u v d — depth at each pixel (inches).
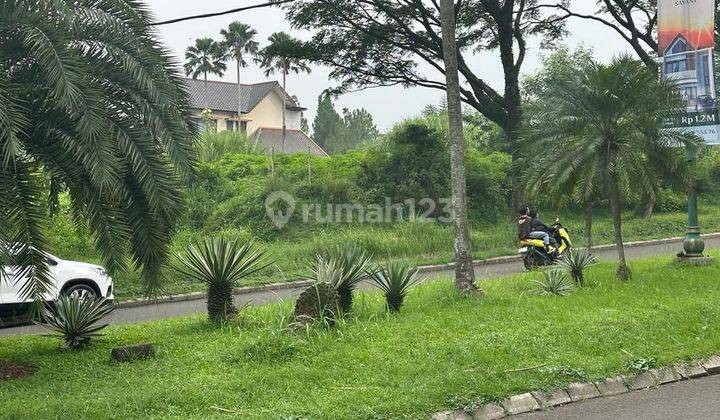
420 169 1029.8
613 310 428.1
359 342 363.6
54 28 343.0
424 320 408.5
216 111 2079.2
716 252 711.1
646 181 523.2
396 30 945.5
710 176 1355.8
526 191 553.0
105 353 385.7
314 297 390.3
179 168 374.6
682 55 572.4
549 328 390.0
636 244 995.9
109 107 360.2
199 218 930.7
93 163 331.0
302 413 276.4
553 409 312.7
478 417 295.4
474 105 1027.9
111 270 375.2
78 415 275.0
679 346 384.8
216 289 438.3
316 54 970.1
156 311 614.5
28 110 341.7
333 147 2657.5
